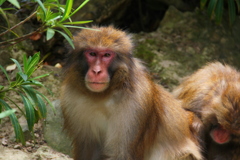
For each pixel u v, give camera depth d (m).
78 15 14.59
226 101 8.77
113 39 7.93
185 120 9.54
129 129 8.15
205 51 15.62
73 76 8.09
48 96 12.04
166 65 14.52
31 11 14.30
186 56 15.16
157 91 8.99
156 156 8.93
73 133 8.81
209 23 16.61
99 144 9.03
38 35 14.18
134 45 8.66
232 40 16.47
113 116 8.20
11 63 13.16
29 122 7.60
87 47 7.85
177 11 16.69
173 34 16.16
